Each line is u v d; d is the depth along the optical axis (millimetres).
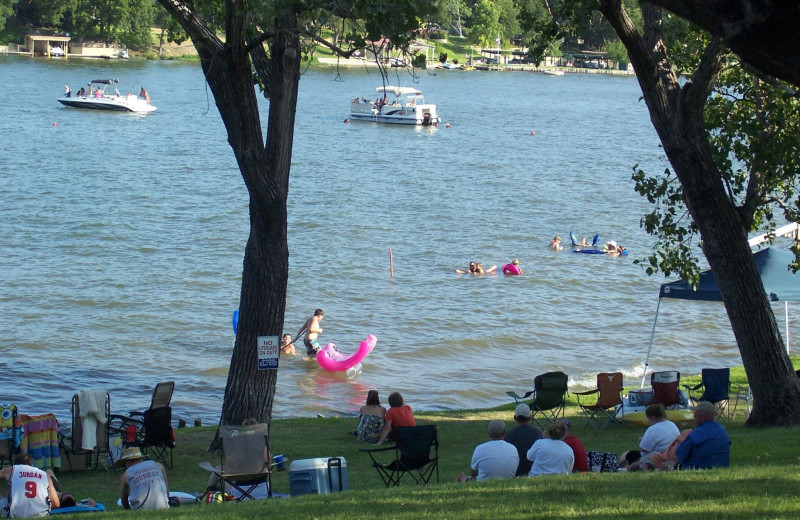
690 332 43656
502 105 182750
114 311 43438
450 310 46125
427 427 17969
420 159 104375
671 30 26141
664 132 22812
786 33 8516
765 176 25281
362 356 37188
